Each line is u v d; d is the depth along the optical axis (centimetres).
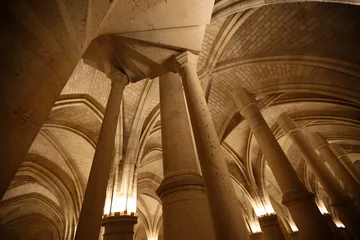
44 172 1348
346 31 718
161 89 498
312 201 636
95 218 328
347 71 745
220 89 1116
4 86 155
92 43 453
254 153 1550
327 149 1258
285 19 809
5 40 162
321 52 795
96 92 1062
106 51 475
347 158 1384
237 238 252
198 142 346
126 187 938
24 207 2064
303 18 778
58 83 215
